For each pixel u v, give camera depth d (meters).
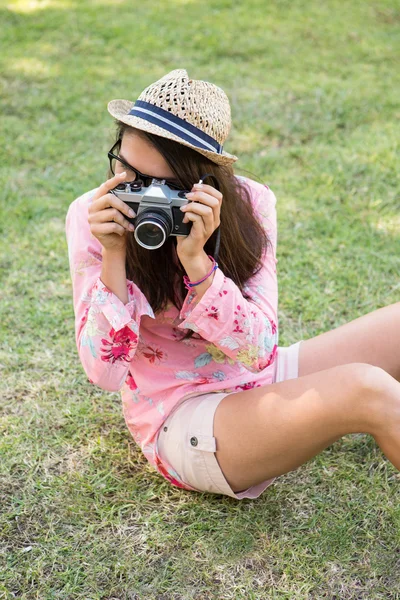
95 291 1.90
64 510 2.12
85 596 1.87
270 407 1.87
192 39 6.19
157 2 7.03
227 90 5.23
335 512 2.13
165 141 1.77
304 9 6.88
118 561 1.97
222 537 2.04
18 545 2.02
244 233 2.01
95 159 4.34
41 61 5.73
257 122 4.75
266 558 1.98
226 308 1.88
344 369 1.82
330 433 1.84
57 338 2.90
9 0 7.04
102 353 1.92
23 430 2.43
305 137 4.58
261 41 6.16
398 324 2.18
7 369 2.71
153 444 2.08
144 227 1.72
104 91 5.23
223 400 1.98
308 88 5.27
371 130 4.68
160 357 2.05
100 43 6.09
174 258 1.94
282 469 1.95
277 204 3.86
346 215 3.77
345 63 5.79
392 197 3.91
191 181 1.81
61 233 3.62
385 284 3.24
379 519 2.10
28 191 4.00
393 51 6.04
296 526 2.08
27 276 3.28
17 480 2.23
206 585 1.90
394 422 1.74
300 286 3.23
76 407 2.53
